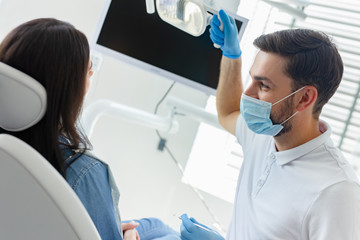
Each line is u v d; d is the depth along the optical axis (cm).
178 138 194
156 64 183
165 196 187
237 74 156
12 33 84
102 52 181
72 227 57
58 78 82
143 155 197
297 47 114
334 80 115
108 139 203
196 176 189
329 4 192
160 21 179
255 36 188
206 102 204
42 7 206
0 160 57
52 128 83
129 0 177
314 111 119
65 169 84
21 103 71
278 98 118
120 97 210
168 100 192
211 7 129
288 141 123
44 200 57
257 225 124
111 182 94
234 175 191
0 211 60
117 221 98
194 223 148
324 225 105
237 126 153
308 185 113
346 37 188
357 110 186
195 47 182
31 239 60
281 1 153
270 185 125
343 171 111
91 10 206
